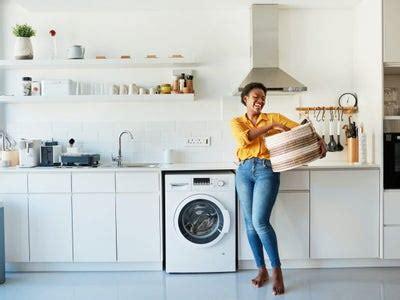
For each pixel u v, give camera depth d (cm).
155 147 410
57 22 405
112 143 409
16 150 395
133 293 304
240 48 408
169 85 391
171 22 407
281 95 408
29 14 404
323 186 346
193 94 385
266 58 388
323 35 407
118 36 406
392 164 348
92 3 379
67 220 349
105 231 349
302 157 286
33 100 379
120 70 407
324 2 387
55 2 375
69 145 400
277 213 346
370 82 370
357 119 404
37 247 350
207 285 318
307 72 407
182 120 410
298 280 327
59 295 301
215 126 409
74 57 382
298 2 386
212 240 341
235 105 407
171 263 343
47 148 378
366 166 347
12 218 350
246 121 315
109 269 357
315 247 347
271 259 302
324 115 406
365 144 370
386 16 348
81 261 350
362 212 349
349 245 349
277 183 307
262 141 306
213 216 350
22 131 409
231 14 407
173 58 381
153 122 409
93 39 406
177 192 340
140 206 348
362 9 386
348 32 409
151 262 355
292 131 287
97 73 407
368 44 373
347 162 386
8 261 350
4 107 407
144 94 384
